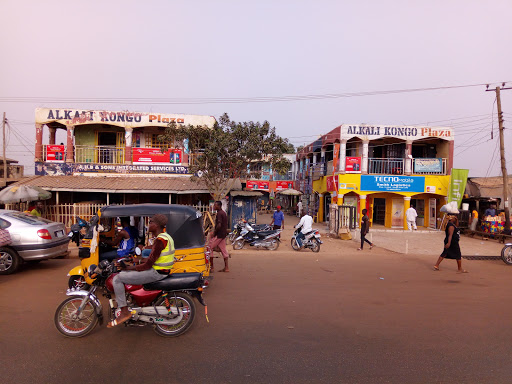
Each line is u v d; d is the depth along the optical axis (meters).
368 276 9.05
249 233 13.13
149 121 18.23
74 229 6.31
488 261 11.77
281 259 11.30
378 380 3.82
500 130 18.59
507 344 4.85
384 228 22.12
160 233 4.87
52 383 3.63
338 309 6.28
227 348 4.57
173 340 4.81
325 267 10.13
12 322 5.32
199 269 6.35
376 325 5.52
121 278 4.70
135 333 5.03
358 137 21.55
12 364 4.03
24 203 16.14
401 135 21.61
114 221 7.60
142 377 3.79
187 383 3.68
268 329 5.27
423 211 23.19
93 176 17.80
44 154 17.89
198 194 19.06
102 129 19.03
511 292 7.68
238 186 18.22
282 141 14.53
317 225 23.97
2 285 7.39
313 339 4.92
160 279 4.83
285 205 40.12
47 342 4.64
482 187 23.08
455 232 9.77
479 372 4.04
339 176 21.42
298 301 6.71
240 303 6.54
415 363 4.25
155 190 16.30
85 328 4.88
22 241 8.36
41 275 8.33
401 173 22.48
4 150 21.31
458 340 4.97
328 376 3.89
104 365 4.04
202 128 14.96
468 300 7.00
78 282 6.61
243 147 14.15
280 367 4.08
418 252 13.54
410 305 6.60
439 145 22.81
